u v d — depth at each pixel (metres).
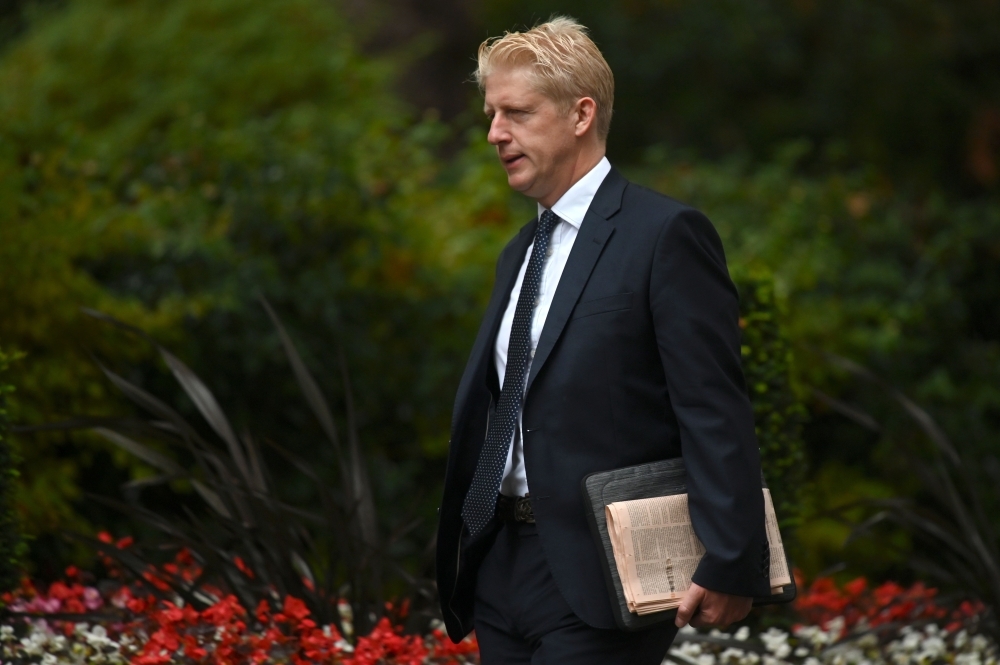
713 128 38.00
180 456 15.36
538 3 38.09
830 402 12.95
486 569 7.85
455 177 21.72
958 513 12.23
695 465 6.89
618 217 7.45
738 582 6.72
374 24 29.84
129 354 14.55
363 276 17.27
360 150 17.80
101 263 15.44
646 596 6.83
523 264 8.12
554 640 7.32
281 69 22.67
